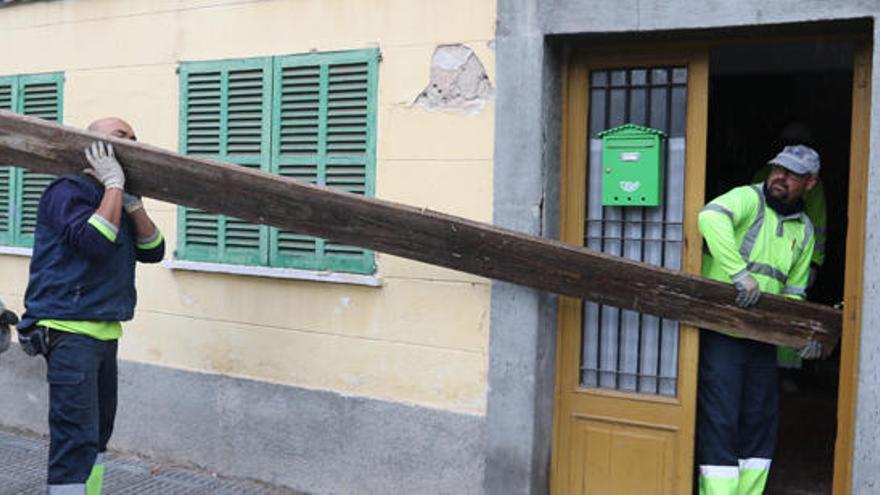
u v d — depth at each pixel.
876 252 3.52
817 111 7.86
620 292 3.96
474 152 4.31
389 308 4.59
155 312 5.34
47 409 5.79
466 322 4.37
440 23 4.38
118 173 3.87
